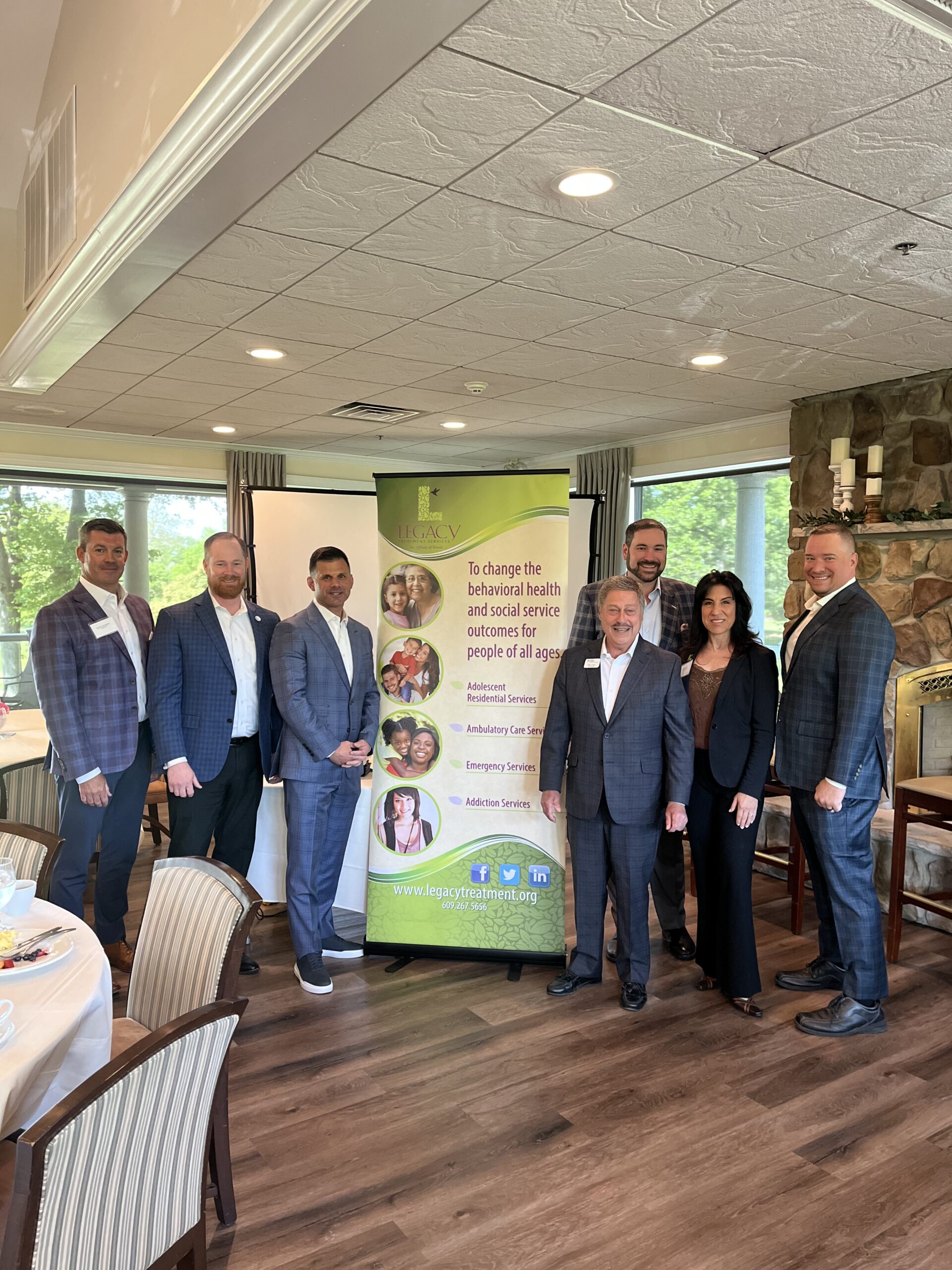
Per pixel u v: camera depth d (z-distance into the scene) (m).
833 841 2.95
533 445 7.67
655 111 2.12
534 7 1.70
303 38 1.86
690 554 7.33
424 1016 3.04
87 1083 1.13
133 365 4.72
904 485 5.09
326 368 4.82
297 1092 2.58
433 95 2.03
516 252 3.06
